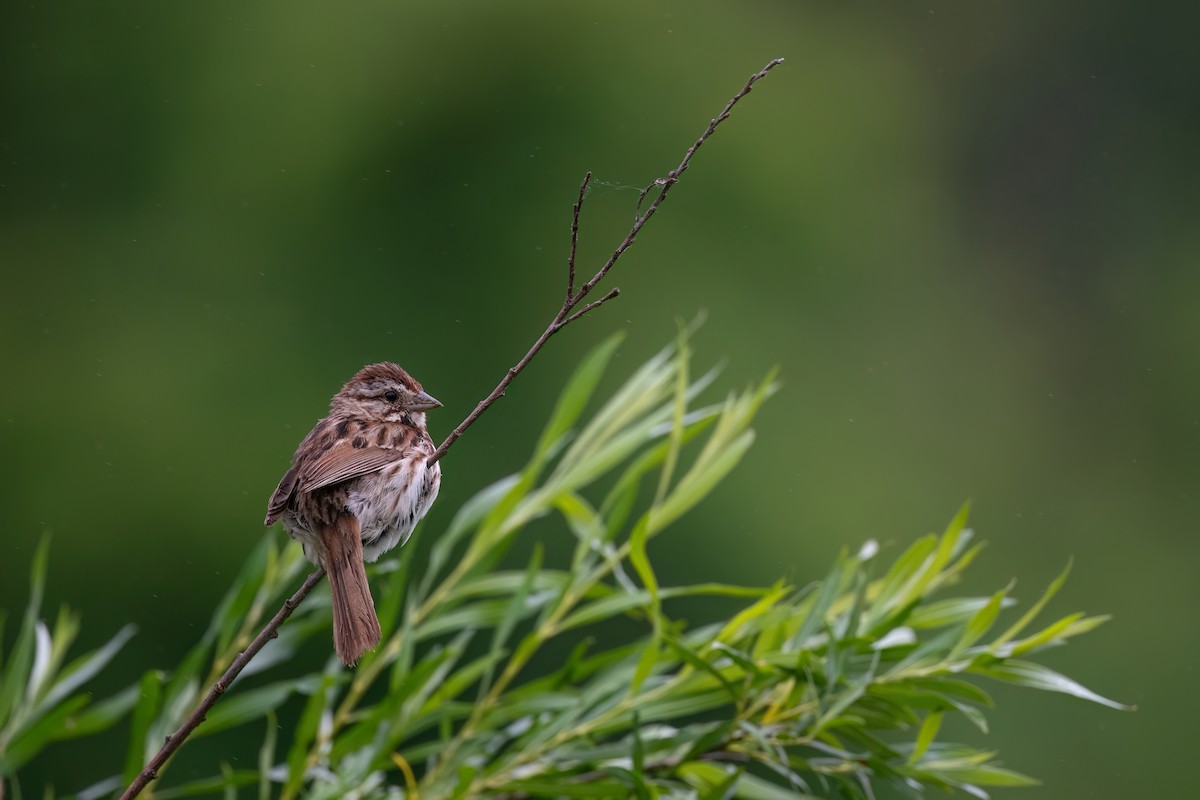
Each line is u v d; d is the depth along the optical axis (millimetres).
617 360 16297
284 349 16094
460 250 16594
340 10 17000
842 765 6250
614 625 14141
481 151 16859
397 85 16797
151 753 6445
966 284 19484
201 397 15836
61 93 16688
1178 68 21906
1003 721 14414
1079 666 16203
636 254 16812
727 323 16812
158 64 16812
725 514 15594
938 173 20156
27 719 6570
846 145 18500
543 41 17125
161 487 15336
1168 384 19734
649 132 17125
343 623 5828
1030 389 19156
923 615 6531
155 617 14727
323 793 6238
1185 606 17125
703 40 17844
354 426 6375
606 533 6801
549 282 16594
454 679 6574
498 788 6281
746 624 6422
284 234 16516
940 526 16750
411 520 6281
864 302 17969
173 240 16391
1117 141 21344
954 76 20609
